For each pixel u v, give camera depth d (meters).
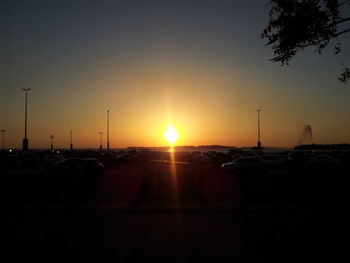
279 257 9.99
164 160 75.94
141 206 20.45
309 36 8.03
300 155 51.66
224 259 9.85
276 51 8.38
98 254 10.42
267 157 48.47
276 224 15.19
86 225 15.28
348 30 8.01
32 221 16.31
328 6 7.77
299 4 7.88
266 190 25.62
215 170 44.22
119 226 14.95
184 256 10.18
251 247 11.14
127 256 10.20
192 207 20.03
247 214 18.17
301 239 12.18
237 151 82.31
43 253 10.52
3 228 14.63
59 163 40.09
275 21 8.11
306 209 19.22
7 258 10.03
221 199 23.19
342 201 22.19
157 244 11.66
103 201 22.64
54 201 22.64
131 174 35.78
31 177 27.67
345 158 50.22
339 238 12.30
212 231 13.79
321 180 24.78
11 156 48.56
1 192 25.16
